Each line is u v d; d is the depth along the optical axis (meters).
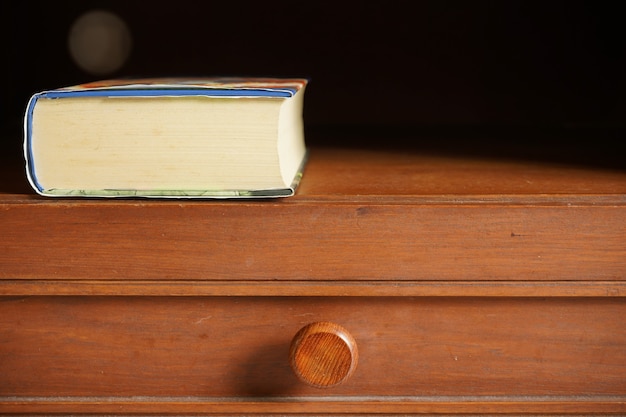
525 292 0.59
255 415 0.62
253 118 0.57
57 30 0.91
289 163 0.62
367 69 0.93
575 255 0.59
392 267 0.59
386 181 0.64
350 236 0.59
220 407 0.61
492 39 0.93
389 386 0.62
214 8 0.92
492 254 0.59
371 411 0.62
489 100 0.94
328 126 0.94
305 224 0.59
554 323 0.61
